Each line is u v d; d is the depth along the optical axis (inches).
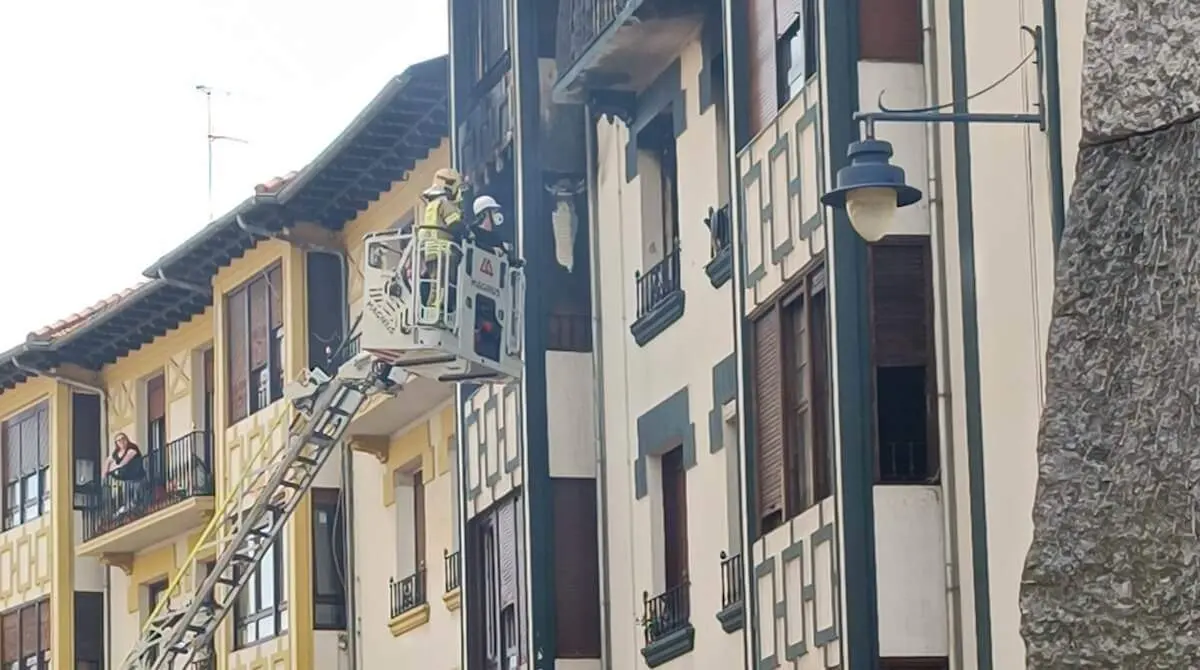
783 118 893.8
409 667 1502.2
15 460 2054.6
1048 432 510.6
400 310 1132.5
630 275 1160.2
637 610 1131.9
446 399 1460.4
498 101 1245.7
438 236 1127.0
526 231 1184.2
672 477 1127.0
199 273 1724.9
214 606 1401.3
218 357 1710.1
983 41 773.3
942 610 790.5
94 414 1975.9
